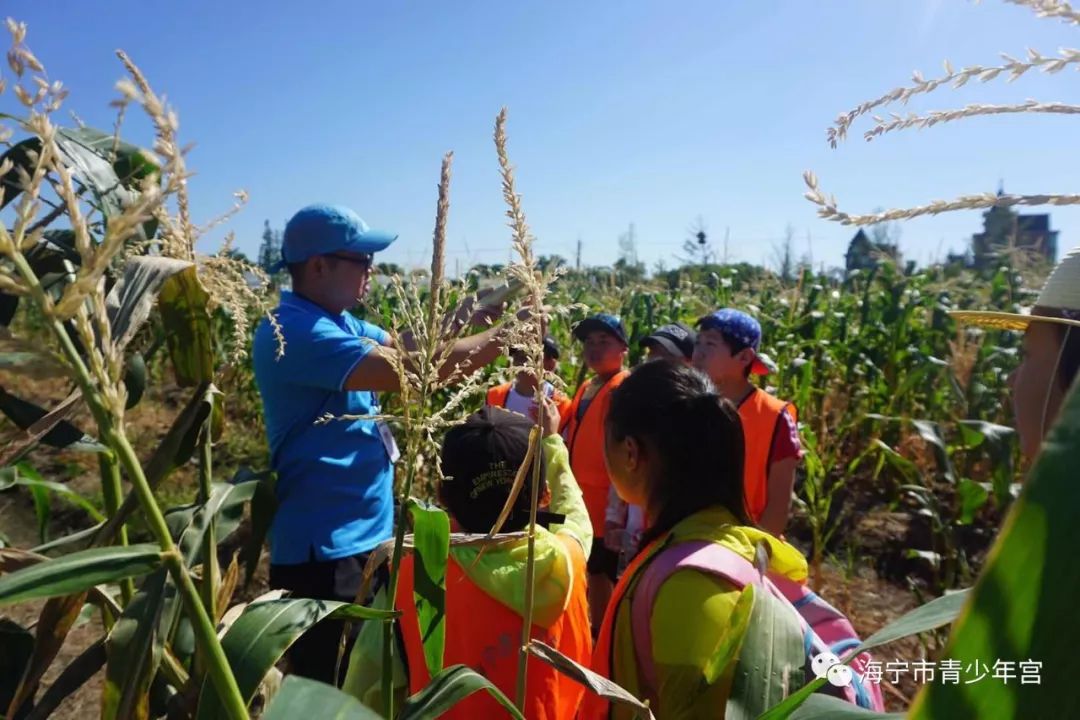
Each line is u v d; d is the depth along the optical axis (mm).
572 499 1887
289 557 2369
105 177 1301
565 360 5855
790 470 2820
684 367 1551
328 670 2312
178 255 1084
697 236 12742
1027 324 991
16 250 553
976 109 557
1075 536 381
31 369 625
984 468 6227
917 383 6871
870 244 8062
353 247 2326
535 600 1365
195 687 1312
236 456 7469
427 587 1114
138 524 1413
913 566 5086
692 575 1236
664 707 1183
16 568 998
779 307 8719
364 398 2508
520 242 873
